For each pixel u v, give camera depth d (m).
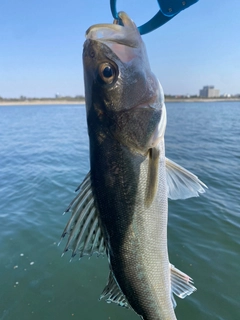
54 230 0.82
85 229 0.24
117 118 0.22
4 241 0.76
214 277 0.60
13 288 0.59
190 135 2.80
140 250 0.23
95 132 0.23
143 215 0.23
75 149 2.25
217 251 0.69
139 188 0.23
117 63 0.22
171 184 0.25
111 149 0.23
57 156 1.96
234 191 1.08
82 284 0.60
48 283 0.60
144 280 0.23
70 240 0.23
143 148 0.22
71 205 0.23
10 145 2.51
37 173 1.47
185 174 0.25
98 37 0.22
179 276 0.25
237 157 1.72
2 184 1.29
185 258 0.67
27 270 0.64
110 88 0.22
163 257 0.24
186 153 1.86
